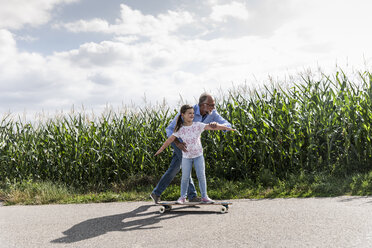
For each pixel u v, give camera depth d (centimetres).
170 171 504
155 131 790
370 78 668
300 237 288
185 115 429
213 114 502
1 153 838
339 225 320
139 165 784
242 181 671
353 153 661
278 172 685
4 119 860
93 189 740
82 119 823
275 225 335
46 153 826
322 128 677
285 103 712
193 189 501
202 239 298
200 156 446
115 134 811
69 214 453
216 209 445
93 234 336
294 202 461
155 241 300
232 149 696
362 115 643
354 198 458
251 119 693
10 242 315
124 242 302
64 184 745
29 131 867
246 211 417
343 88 672
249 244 276
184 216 406
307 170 660
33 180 796
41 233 346
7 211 494
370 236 280
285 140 686
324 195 497
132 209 479
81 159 782
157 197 508
